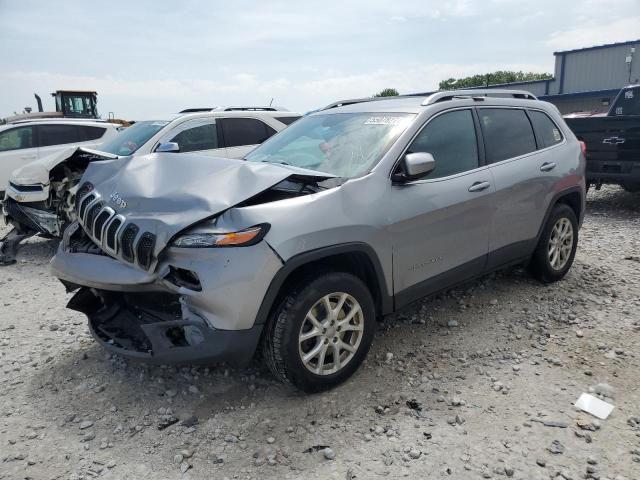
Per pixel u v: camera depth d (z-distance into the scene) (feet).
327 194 11.07
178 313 11.26
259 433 10.12
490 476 8.86
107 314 12.31
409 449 9.54
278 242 10.07
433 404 10.92
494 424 10.23
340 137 13.60
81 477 9.07
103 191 12.12
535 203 15.70
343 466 9.18
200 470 9.20
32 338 14.65
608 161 28.14
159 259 10.34
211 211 10.16
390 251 11.92
